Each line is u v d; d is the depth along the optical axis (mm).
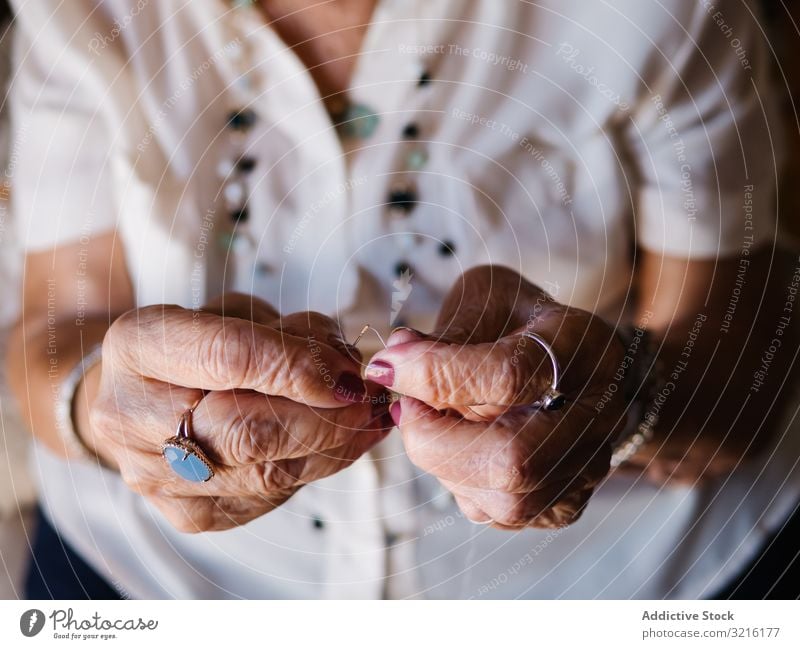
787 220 598
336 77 529
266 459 393
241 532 534
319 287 528
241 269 536
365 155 534
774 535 539
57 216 531
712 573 543
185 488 423
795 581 536
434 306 533
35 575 559
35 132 529
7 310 561
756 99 564
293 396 375
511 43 529
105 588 545
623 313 551
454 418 399
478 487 396
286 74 514
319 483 527
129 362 384
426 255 536
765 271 560
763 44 576
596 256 549
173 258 529
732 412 520
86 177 531
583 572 542
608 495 542
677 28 530
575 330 402
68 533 552
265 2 506
